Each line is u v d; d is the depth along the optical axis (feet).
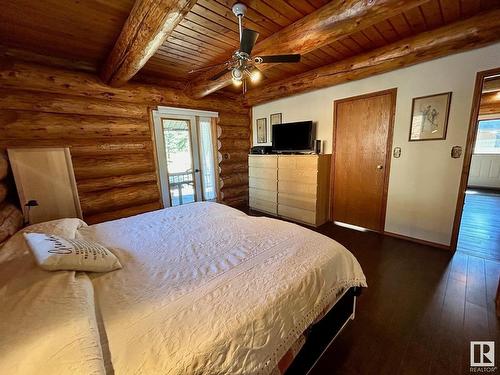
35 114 8.01
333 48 8.56
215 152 14.23
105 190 9.91
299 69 10.82
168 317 2.77
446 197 8.56
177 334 2.53
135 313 2.83
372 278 7.04
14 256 3.73
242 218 6.66
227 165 14.99
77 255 3.52
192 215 7.06
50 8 5.65
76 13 5.90
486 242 9.19
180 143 12.71
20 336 2.17
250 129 16.02
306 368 3.77
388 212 10.18
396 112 9.30
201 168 13.79
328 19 5.90
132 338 2.47
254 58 6.19
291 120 13.33
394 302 5.94
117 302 3.06
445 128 8.25
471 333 4.91
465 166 8.02
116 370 2.16
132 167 10.53
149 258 4.37
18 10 5.65
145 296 3.18
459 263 7.73
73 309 2.58
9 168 7.18
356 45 8.36
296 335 3.24
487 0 5.87
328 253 4.51
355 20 5.66
